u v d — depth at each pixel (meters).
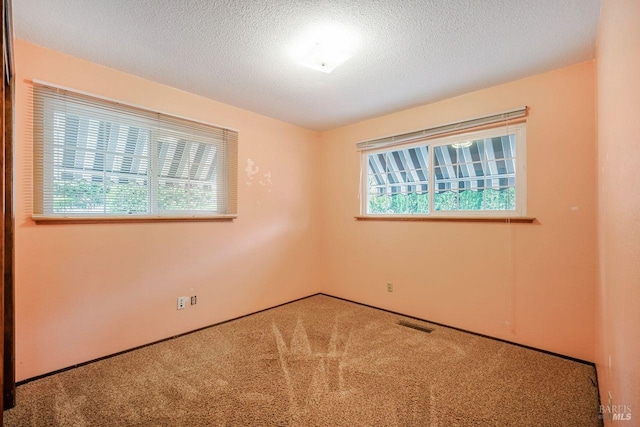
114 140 2.39
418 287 3.20
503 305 2.64
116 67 2.36
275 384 1.97
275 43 2.04
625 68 1.09
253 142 3.40
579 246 2.28
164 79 2.57
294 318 3.22
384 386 1.94
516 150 2.61
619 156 1.22
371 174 3.74
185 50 2.13
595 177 2.21
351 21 1.81
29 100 2.01
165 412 1.70
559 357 2.33
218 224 3.08
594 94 2.22
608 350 1.50
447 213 3.05
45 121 2.07
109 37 1.97
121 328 2.42
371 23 1.82
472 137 2.86
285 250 3.76
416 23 1.83
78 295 2.22
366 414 1.68
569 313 2.32
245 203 3.32
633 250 0.98
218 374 2.09
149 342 2.57
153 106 2.61
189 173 2.86
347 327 2.96
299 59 2.23
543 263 2.44
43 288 2.07
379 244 3.55
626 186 1.09
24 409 1.72
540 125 2.45
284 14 1.75
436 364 2.22
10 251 1.72
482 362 2.25
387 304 3.47
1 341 1.02
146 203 2.57
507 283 2.62
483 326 2.75
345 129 3.92
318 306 3.64
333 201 4.07
